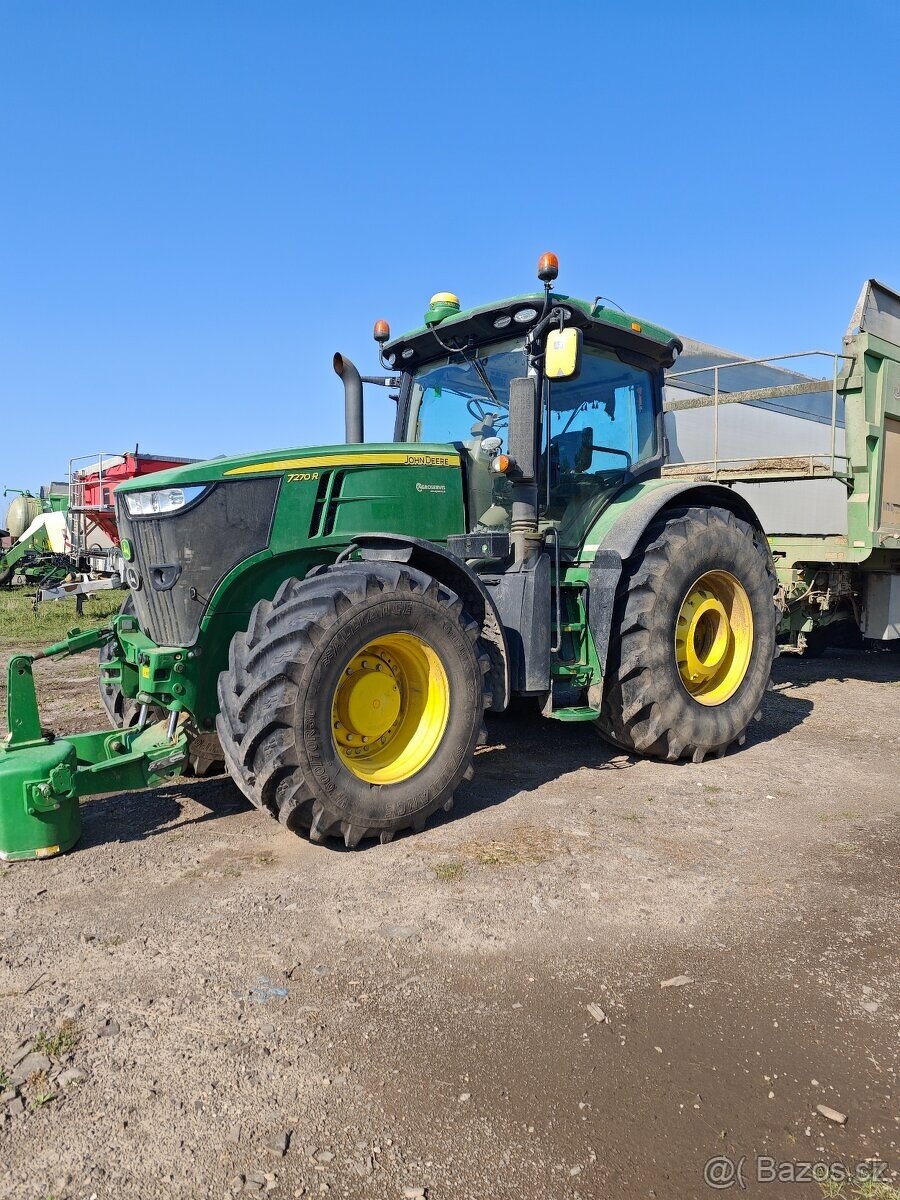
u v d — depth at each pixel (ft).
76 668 28.86
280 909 9.98
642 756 16.49
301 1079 6.99
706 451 25.49
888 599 24.12
